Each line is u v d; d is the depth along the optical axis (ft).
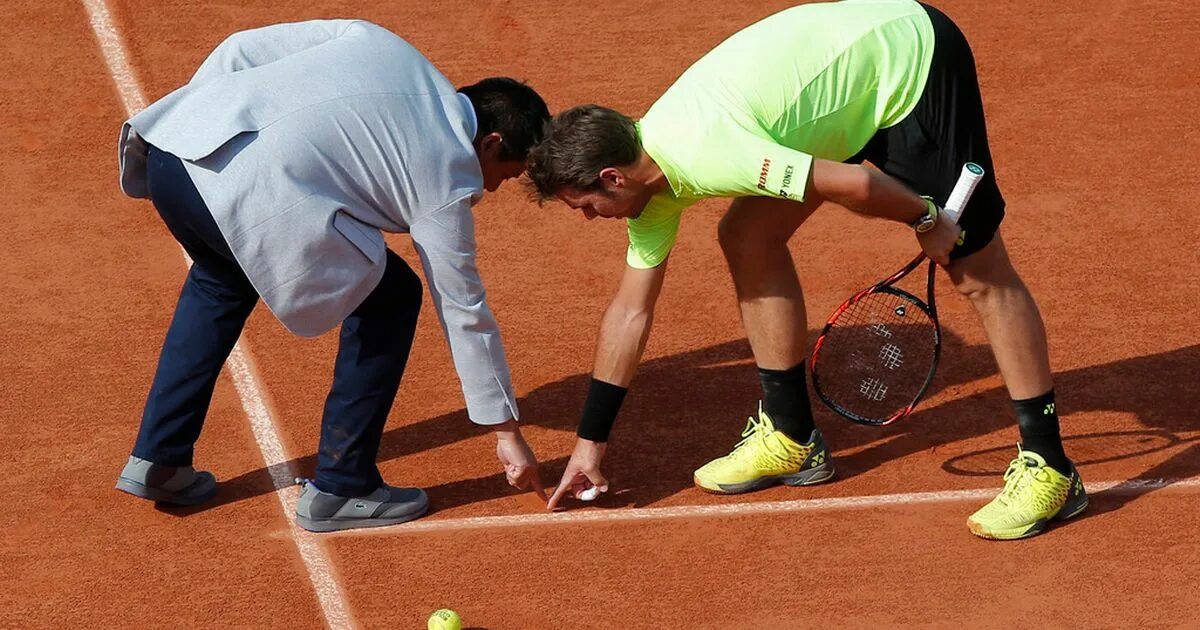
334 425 60.64
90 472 66.18
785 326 62.13
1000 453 67.56
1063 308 78.02
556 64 102.94
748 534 62.95
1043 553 61.31
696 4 110.22
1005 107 96.99
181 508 64.13
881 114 57.31
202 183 54.08
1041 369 60.29
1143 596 58.80
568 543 62.39
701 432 69.56
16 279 80.48
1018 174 90.17
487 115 56.44
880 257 82.53
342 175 54.65
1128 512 63.41
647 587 59.98
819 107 56.24
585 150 54.80
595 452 62.18
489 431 69.62
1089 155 91.91
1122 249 82.99
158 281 80.64
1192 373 72.49
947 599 59.06
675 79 101.45
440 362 74.59
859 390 71.77
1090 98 97.86
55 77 100.48
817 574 60.59
